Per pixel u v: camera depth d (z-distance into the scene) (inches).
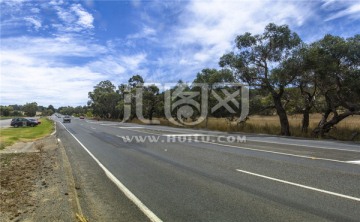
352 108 962.1
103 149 670.5
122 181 358.0
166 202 272.8
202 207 256.1
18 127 1873.8
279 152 562.6
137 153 589.3
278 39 1086.4
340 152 554.3
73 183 342.6
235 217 230.8
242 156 521.0
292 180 339.0
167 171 408.5
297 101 1163.3
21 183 335.0
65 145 768.3
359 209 242.2
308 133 1035.9
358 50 911.0
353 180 333.7
